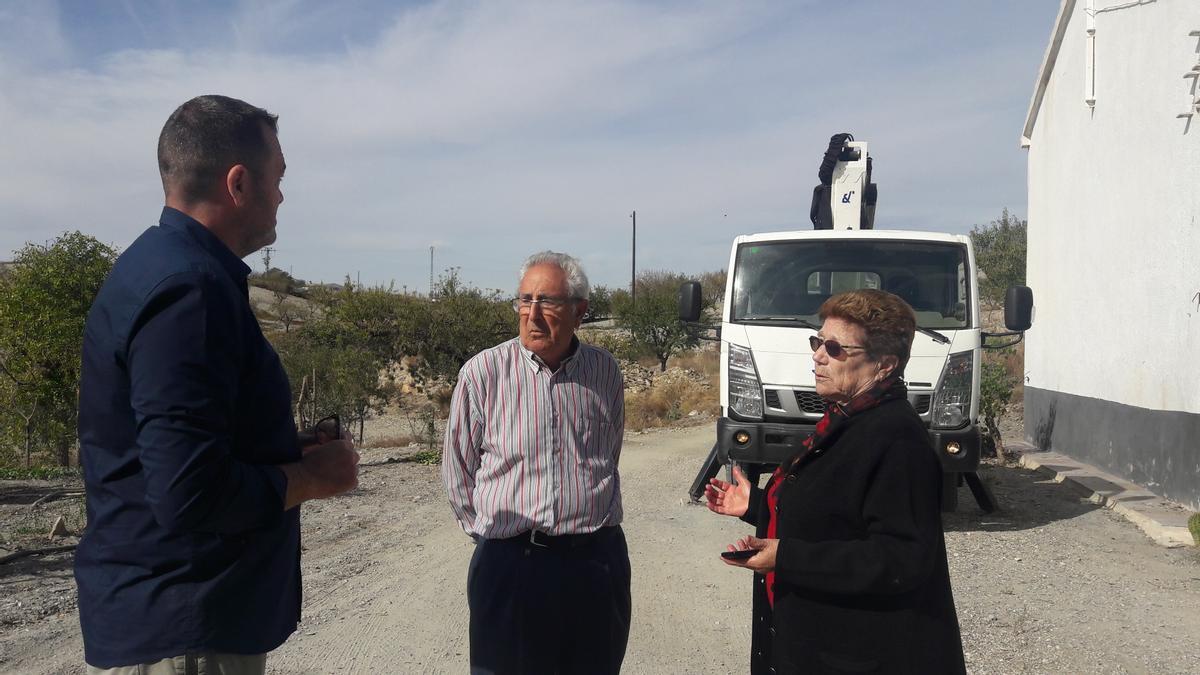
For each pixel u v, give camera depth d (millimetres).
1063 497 9711
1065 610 5832
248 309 2371
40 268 12055
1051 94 12898
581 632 3314
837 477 2553
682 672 4930
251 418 2357
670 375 26734
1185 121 8758
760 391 8133
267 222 2516
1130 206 10102
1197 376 8469
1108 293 10719
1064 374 12250
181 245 2254
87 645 2275
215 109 2385
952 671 2510
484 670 3324
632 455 13695
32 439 12422
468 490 3469
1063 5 12211
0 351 12180
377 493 10312
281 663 5008
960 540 7867
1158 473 9312
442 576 6746
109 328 2189
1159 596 6133
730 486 3209
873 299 2672
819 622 2555
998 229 32875
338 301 31016
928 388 7836
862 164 10414
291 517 2516
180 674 2229
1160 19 9367
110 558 2236
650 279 52469
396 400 25109
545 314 3316
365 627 5609
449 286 30250
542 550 3285
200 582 2252
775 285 8547
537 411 3340
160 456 2055
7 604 5793
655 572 6914
